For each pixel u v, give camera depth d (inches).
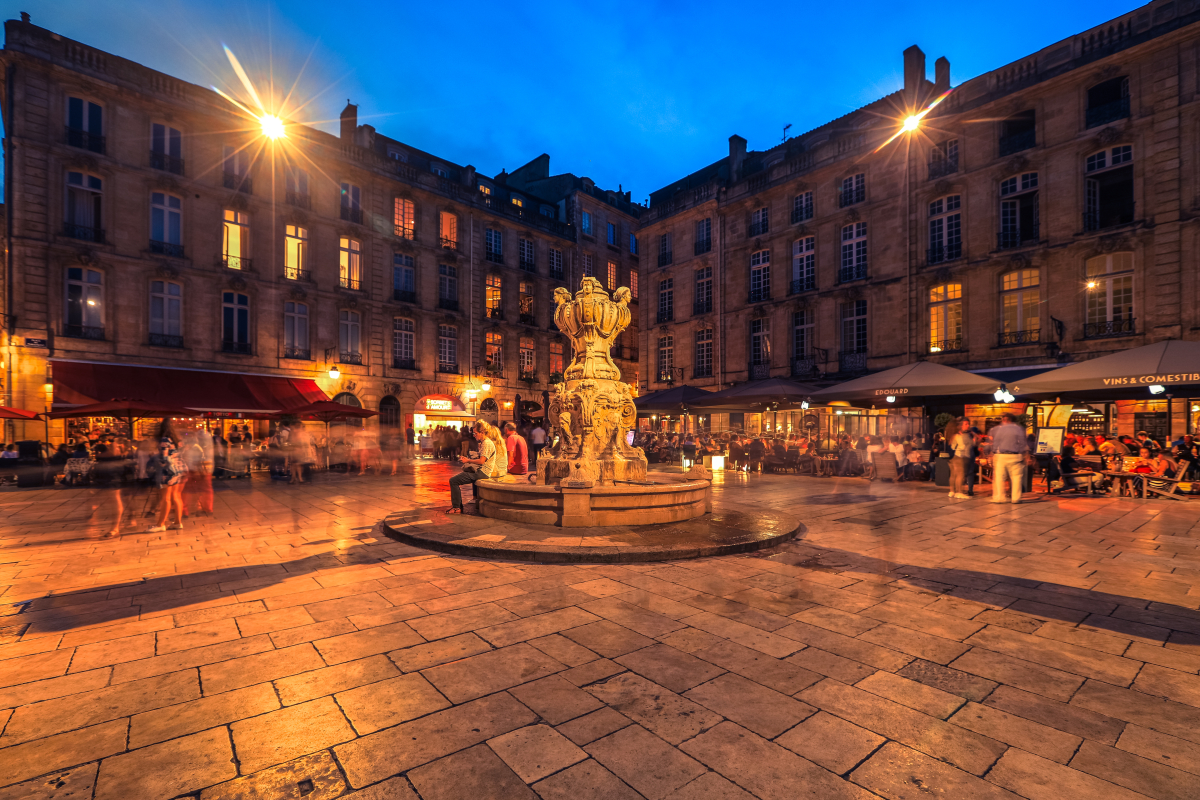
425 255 1167.6
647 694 117.0
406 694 117.0
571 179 1515.7
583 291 347.6
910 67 852.0
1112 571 212.4
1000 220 755.4
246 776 89.4
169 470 313.0
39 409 731.4
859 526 304.5
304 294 984.3
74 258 767.1
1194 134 609.9
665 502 290.2
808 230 964.0
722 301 1097.4
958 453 425.4
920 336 823.1
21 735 101.2
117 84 803.4
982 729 103.6
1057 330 692.1
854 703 113.3
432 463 828.0
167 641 145.4
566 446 343.3
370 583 197.5
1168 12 624.7
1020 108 732.7
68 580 202.5
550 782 88.1
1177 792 85.1
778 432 946.1
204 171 887.1
